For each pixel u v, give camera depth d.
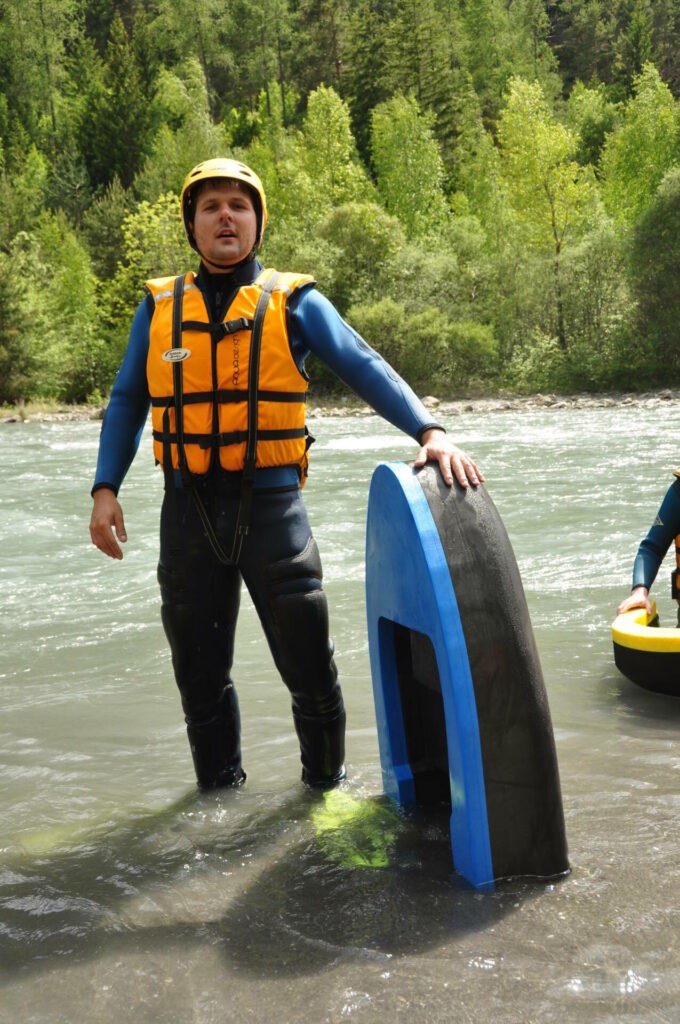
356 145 66.56
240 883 2.00
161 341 2.39
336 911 1.84
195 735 2.59
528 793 1.95
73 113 72.75
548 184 39.25
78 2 92.19
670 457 11.93
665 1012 1.45
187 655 2.50
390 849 2.14
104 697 3.56
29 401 35.69
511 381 34.91
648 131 48.41
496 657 1.95
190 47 87.56
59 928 1.83
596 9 94.06
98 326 41.56
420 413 2.27
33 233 43.00
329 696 2.53
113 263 49.16
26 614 4.90
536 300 36.31
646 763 2.65
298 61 82.75
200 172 2.41
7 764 2.87
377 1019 1.46
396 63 65.12
